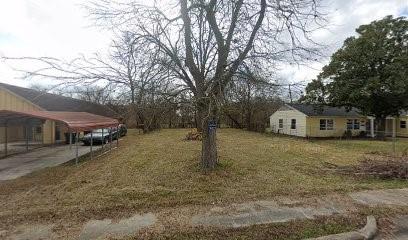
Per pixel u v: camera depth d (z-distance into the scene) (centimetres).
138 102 1011
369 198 823
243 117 4350
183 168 1218
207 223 641
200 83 1042
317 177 1080
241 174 1105
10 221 671
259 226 626
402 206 757
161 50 991
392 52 3000
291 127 3678
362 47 3083
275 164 1356
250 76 1030
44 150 2217
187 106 1023
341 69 3219
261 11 1044
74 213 713
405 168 1075
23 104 2547
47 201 836
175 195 850
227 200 798
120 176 1148
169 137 3052
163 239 569
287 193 860
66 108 3025
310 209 729
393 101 3062
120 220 665
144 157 1645
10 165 1548
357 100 3098
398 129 3844
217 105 961
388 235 612
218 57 1043
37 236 588
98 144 2608
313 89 3303
